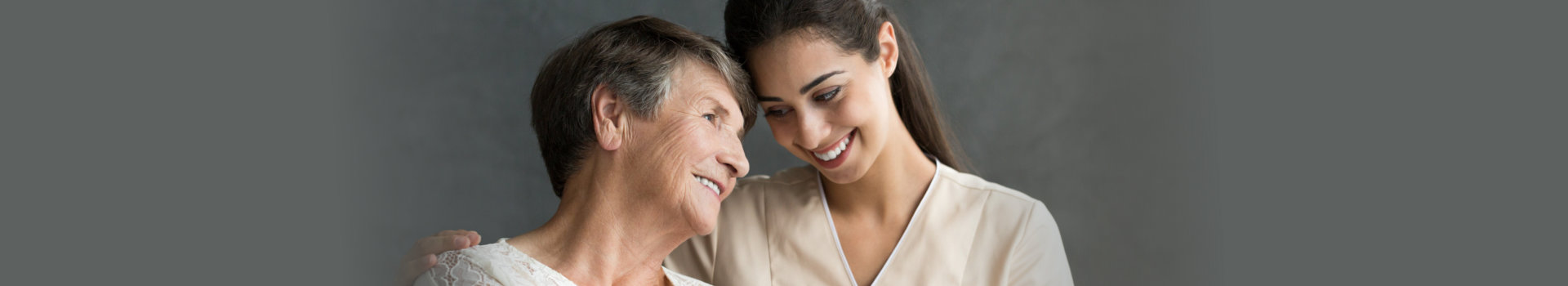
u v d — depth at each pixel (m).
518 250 1.60
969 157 3.82
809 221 2.22
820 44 1.80
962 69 3.79
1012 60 3.85
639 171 1.60
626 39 1.62
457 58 3.76
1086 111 3.89
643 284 1.68
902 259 2.16
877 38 1.93
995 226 2.19
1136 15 3.91
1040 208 2.23
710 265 2.27
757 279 2.23
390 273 3.79
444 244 1.63
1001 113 3.84
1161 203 3.94
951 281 2.15
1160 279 3.89
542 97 1.68
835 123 1.89
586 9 3.68
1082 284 3.86
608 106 1.60
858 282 2.19
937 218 2.17
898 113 2.26
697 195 1.60
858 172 1.99
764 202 2.28
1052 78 3.88
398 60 3.80
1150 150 3.93
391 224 3.80
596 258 1.61
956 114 3.79
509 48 3.73
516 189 3.76
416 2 3.79
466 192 3.76
